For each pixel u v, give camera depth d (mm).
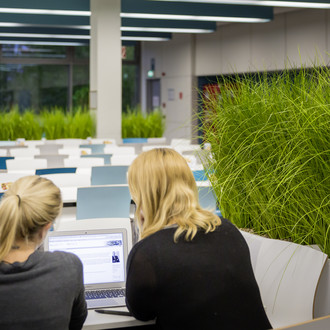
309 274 2568
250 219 3189
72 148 8914
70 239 2668
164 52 18156
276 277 2707
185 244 2023
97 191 4848
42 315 1847
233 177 3020
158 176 2082
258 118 3041
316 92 2828
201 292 1971
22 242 1880
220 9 11594
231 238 2109
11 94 18344
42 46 18344
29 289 1854
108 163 7465
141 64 19547
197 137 3445
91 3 11250
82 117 12414
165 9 11328
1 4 10523
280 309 2656
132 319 2295
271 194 2852
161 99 18469
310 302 2533
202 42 16547
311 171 2707
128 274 2029
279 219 2906
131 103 19609
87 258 2660
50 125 12320
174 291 1966
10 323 1822
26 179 1951
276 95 3059
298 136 2723
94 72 11617
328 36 12188
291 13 13203
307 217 2750
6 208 1840
